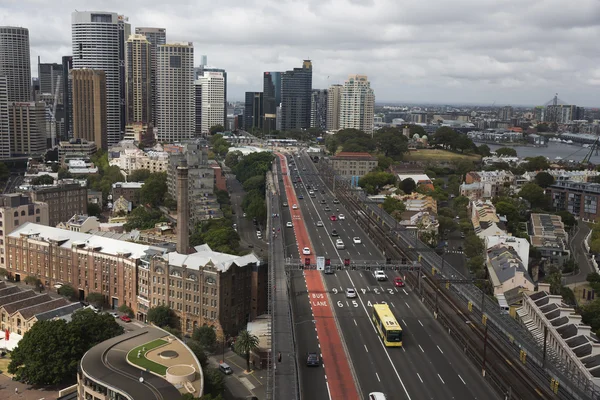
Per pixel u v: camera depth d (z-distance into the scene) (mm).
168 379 178750
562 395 150875
